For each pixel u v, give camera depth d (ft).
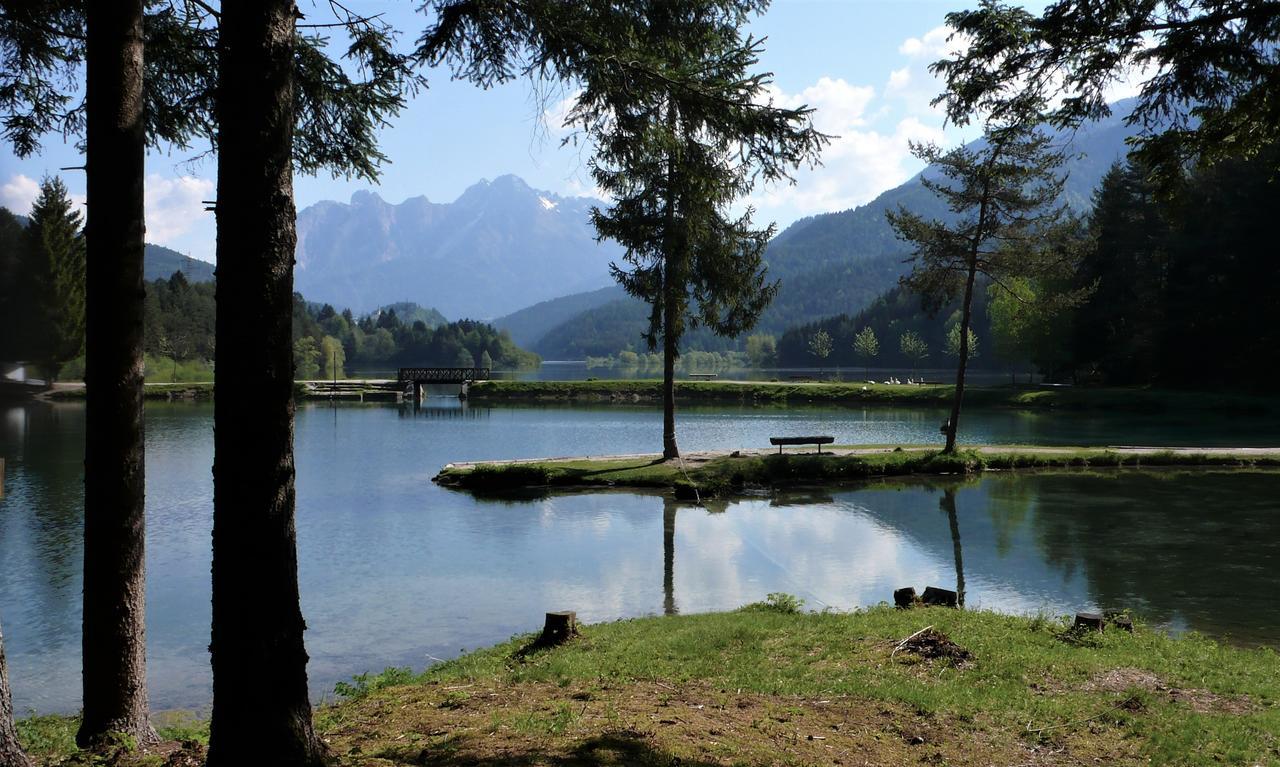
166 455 111.96
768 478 88.69
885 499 79.00
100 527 20.89
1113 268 220.43
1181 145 25.45
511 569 52.19
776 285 85.71
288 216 14.78
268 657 14.57
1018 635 31.55
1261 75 22.85
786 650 29.71
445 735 19.56
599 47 19.02
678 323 87.10
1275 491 81.71
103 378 20.66
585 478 86.17
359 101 24.73
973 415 181.78
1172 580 48.75
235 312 14.35
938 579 49.32
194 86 24.98
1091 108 25.75
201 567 53.21
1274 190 183.32
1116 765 19.70
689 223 22.82
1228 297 195.21
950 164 96.68
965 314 99.04
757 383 233.76
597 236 85.30
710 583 48.57
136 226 20.85
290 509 14.89
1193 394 186.60
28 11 22.07
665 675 26.73
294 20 15.23
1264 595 45.32
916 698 23.98
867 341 517.55
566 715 20.89
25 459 99.86
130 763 18.45
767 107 19.27
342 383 265.13
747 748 18.85
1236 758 20.15
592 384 238.48
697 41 21.66
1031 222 95.55
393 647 37.40
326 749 15.94
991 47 25.02
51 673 34.76
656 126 20.44
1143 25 22.99
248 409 14.38
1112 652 29.66
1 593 46.57
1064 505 75.05
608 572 51.34
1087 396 191.93
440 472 90.84
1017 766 19.45
